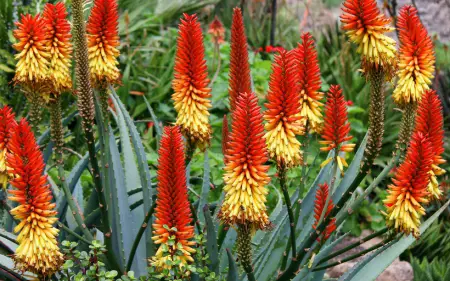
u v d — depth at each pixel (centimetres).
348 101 812
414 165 296
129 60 817
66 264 321
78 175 415
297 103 312
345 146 315
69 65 356
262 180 304
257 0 1141
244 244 317
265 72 859
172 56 871
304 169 348
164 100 808
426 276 585
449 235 688
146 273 398
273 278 390
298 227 402
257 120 298
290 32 1110
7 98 690
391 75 319
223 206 312
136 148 389
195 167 623
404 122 341
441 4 1193
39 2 691
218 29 808
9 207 397
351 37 321
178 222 314
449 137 837
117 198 378
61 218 417
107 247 363
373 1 313
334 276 606
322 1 1252
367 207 694
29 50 341
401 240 365
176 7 982
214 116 751
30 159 295
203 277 350
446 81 905
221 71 844
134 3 925
